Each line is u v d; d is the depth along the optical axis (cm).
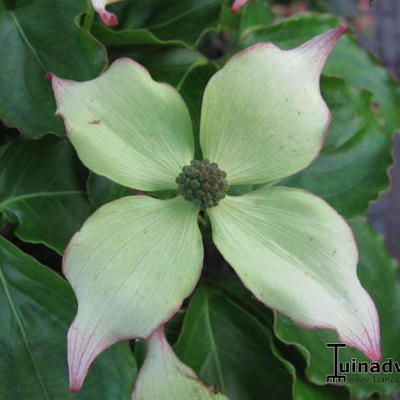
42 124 14
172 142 13
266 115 13
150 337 11
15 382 13
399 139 39
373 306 11
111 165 12
